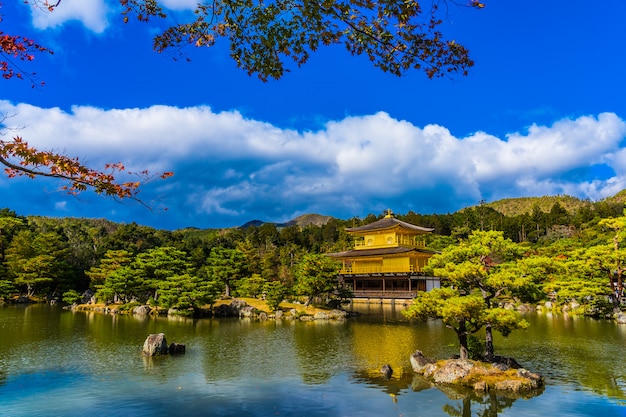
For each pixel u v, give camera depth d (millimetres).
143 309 61719
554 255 77312
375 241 88250
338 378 25484
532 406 20234
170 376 25938
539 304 65875
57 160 8922
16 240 82188
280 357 31406
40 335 41344
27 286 82375
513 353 31781
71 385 23953
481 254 26828
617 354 31328
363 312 63469
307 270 61688
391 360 30328
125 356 31578
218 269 73125
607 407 20031
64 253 86125
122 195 9328
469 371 24125
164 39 9711
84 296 80250
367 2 8516
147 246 103562
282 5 9102
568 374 25656
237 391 22953
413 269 78250
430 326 48219
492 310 23875
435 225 150125
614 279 52156
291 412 19859
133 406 20594
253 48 9922
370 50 9383
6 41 8562
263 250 118750
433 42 8906
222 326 48688
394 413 19656
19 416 19266
